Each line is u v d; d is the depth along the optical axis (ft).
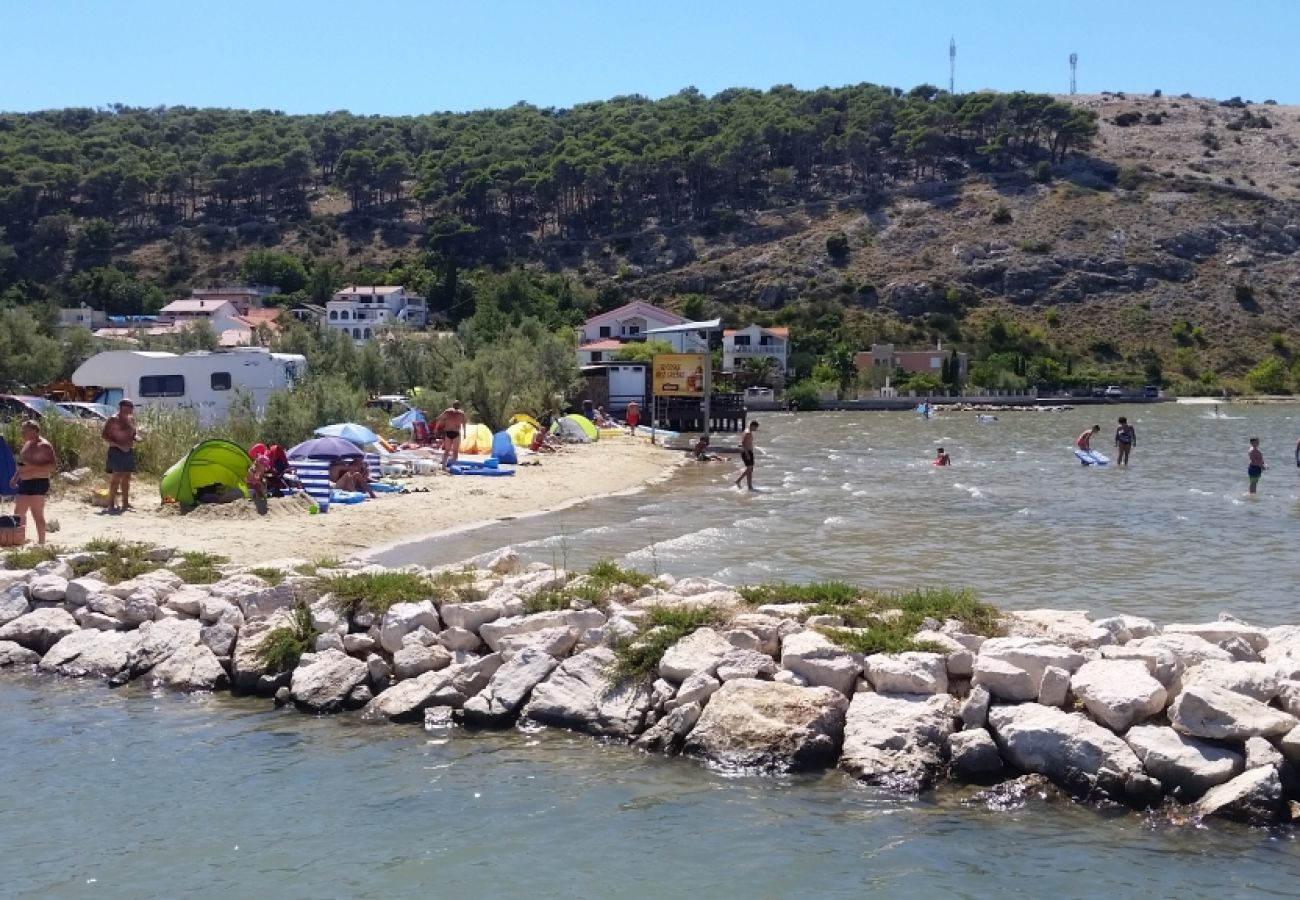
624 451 161.07
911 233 492.13
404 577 46.09
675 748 35.22
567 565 67.62
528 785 33.12
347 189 558.15
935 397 358.64
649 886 27.32
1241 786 29.86
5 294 415.64
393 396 190.70
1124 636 39.58
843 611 40.93
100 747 36.70
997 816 30.66
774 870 27.99
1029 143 572.51
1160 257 472.03
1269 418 288.92
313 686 40.32
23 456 59.77
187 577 50.85
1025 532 85.51
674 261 484.74
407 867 28.43
